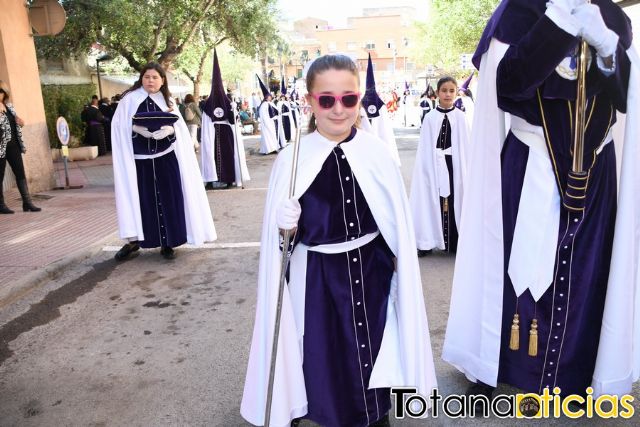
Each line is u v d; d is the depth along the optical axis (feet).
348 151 7.89
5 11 32.73
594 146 8.44
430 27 106.63
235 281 17.63
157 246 19.83
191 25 56.49
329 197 7.93
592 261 8.68
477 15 68.39
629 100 8.30
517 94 8.09
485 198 9.00
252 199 31.63
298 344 8.23
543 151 8.49
